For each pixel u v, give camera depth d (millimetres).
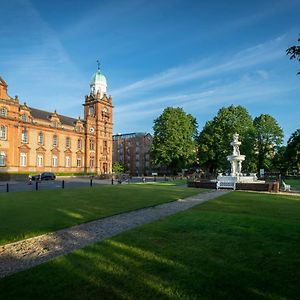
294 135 68375
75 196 23125
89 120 84312
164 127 72938
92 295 5645
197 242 9211
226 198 22797
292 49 9000
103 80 92250
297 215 14523
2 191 28625
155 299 5504
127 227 11789
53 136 74750
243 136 66000
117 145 133125
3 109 62750
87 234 10570
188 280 6309
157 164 74625
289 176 79688
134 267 7023
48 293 5711
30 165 68438
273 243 9125
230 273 6719
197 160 82312
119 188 32719
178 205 18516
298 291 5887
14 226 11555
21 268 7199
